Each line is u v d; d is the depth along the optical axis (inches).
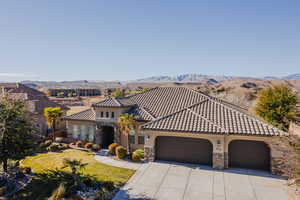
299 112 1136.8
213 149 728.3
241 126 714.2
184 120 789.2
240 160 744.3
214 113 823.7
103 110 1021.2
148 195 562.9
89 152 965.2
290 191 564.1
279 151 633.0
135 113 996.6
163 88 1221.1
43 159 866.8
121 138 998.4
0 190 562.3
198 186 609.3
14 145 609.9
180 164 777.6
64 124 1398.9
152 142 799.1
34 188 600.4
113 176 677.3
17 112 634.2
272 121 1166.3
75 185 570.9
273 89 1274.6
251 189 588.7
